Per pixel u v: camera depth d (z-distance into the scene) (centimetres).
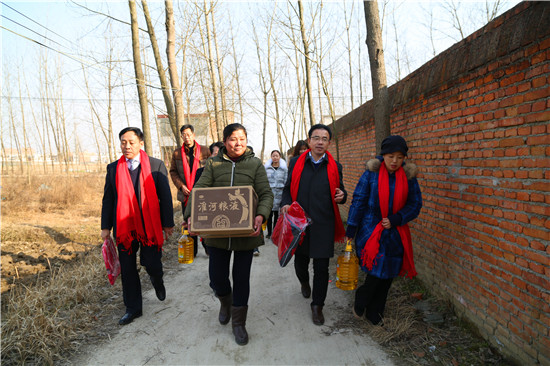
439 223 338
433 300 340
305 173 323
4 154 2522
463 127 294
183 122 787
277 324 318
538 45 210
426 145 364
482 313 270
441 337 280
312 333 300
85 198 1321
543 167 208
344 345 280
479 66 269
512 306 236
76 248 603
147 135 745
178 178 547
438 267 341
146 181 332
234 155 292
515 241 233
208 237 281
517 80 229
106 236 326
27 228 733
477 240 276
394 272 283
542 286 209
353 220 297
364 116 629
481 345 262
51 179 1756
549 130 203
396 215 279
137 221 324
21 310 311
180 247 418
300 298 377
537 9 212
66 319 319
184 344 287
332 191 313
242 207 263
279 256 299
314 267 318
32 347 269
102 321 326
